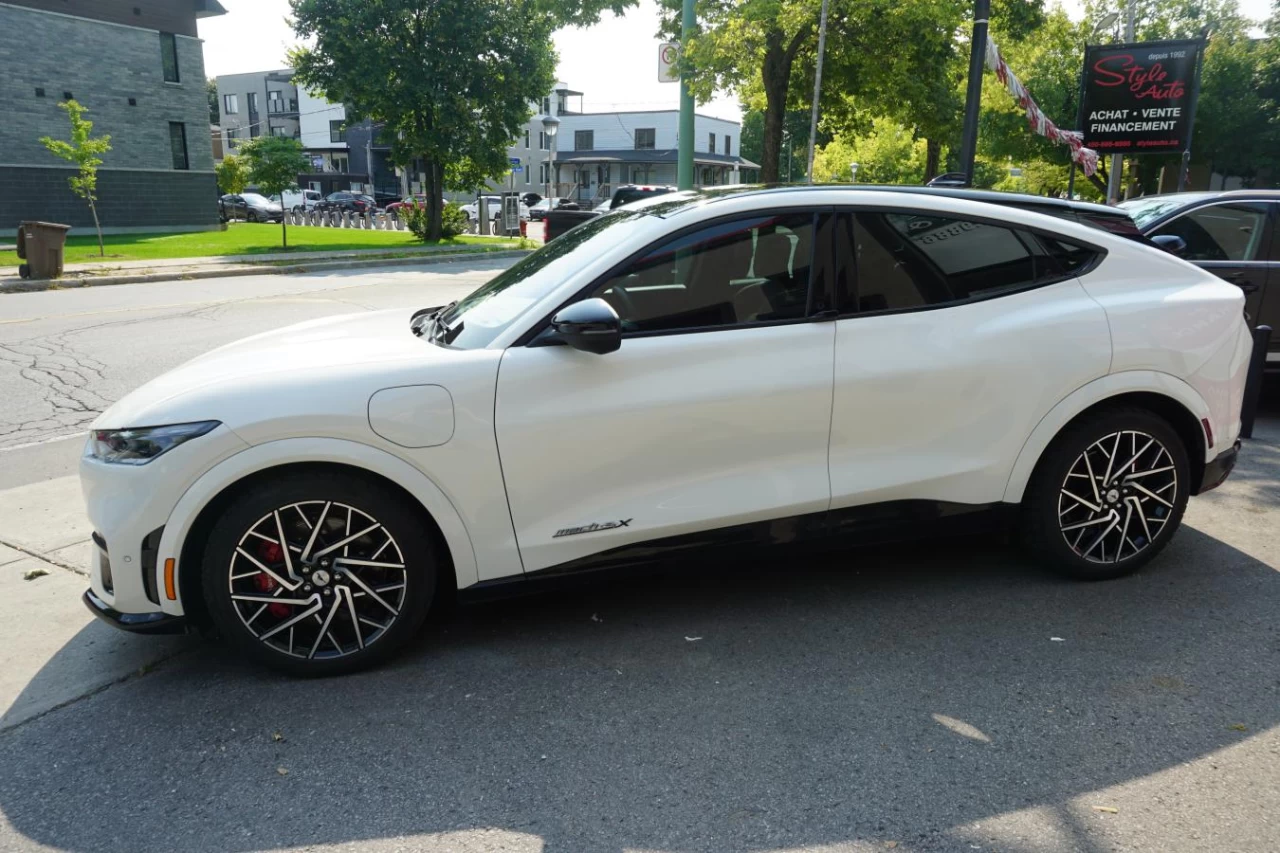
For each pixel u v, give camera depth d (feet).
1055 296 11.99
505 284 12.47
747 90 51.31
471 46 96.22
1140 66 50.34
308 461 9.73
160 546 9.59
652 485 10.78
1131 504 12.35
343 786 8.43
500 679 10.28
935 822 7.79
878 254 11.48
